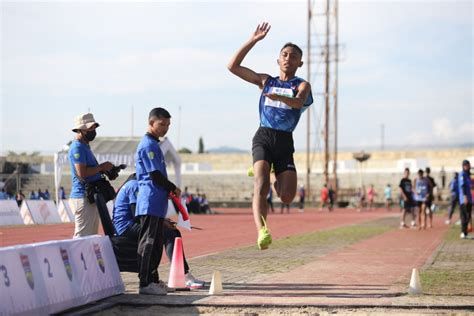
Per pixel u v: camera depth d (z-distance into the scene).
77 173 14.06
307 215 61.81
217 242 28.47
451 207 42.94
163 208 13.59
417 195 37.84
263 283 15.03
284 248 24.83
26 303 10.55
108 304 12.09
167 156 57.12
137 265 13.90
